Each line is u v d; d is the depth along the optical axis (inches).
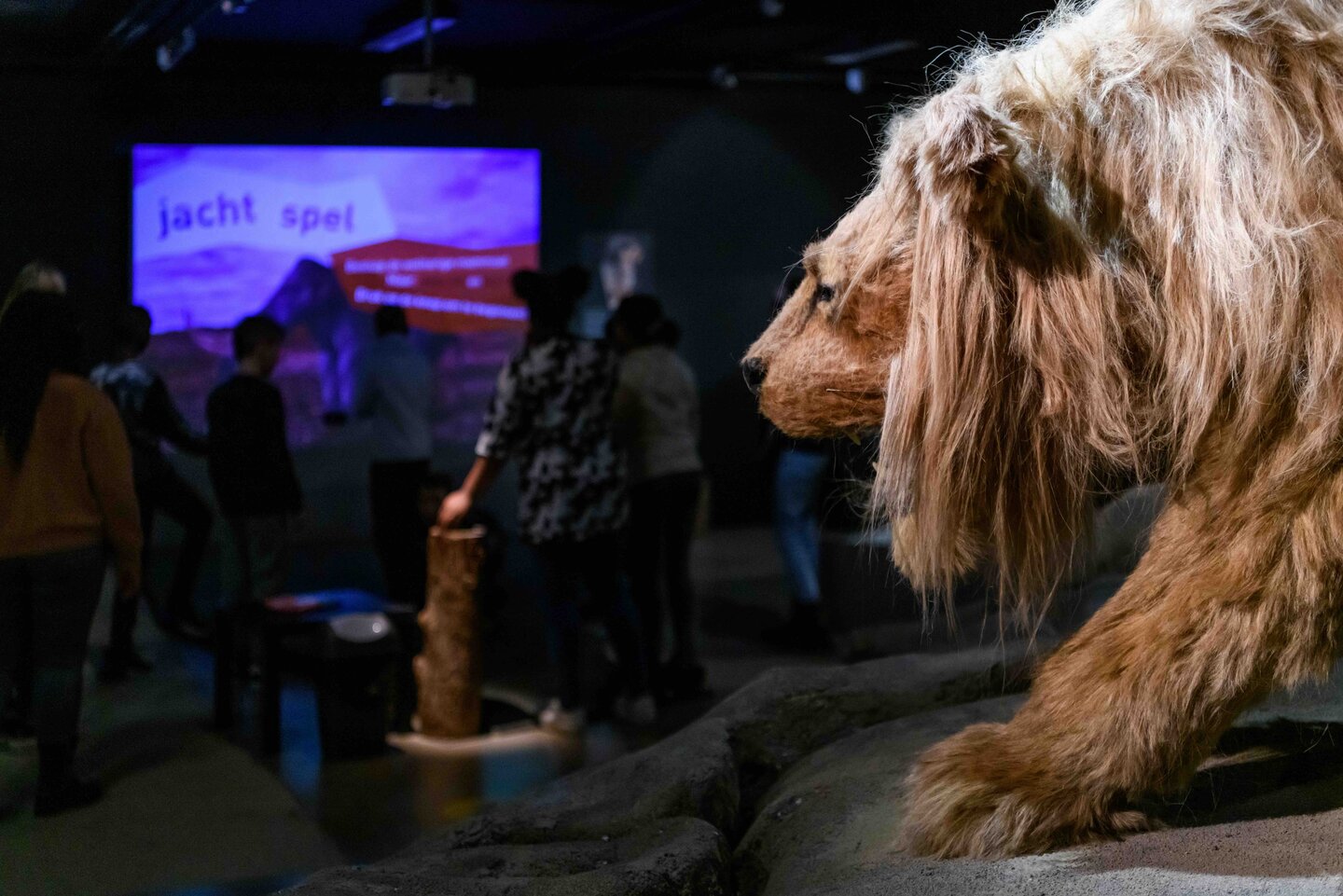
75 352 136.6
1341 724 82.7
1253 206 62.6
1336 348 59.8
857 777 89.5
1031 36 78.0
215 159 318.3
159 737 174.1
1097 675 63.6
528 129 385.1
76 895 127.2
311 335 340.8
